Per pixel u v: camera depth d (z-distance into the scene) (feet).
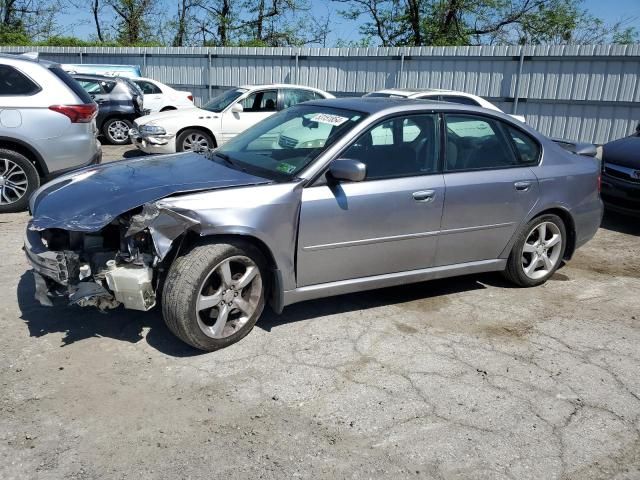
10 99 21.77
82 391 10.94
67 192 12.62
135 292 11.48
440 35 88.12
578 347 13.53
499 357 12.91
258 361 12.24
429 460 9.45
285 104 38.32
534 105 48.70
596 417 10.81
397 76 53.11
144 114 46.34
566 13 87.25
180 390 11.10
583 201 17.10
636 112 44.93
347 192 13.15
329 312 14.80
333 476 9.01
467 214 14.88
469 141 15.23
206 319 12.63
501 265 16.26
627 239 23.53
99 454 9.29
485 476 9.14
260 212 12.11
